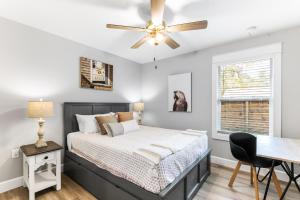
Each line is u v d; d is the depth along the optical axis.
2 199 1.99
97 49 3.35
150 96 4.31
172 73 3.86
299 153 1.67
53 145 2.30
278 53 2.52
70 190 2.21
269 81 2.66
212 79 3.21
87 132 2.73
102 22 2.28
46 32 2.57
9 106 2.21
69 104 2.82
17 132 2.27
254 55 2.73
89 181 2.15
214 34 2.65
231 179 2.29
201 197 2.03
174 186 1.56
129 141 2.21
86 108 3.09
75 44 2.97
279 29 2.48
